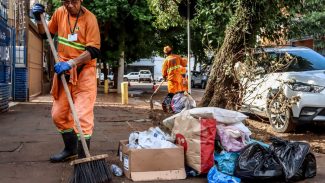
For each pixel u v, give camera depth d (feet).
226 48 24.16
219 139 15.65
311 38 54.85
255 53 22.97
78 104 15.96
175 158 15.07
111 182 14.19
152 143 15.42
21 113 34.78
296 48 30.19
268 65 22.63
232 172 14.88
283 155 15.11
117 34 70.08
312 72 26.50
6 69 35.53
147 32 74.13
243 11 24.04
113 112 37.11
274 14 25.34
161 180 14.85
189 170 15.49
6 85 35.65
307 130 27.35
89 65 16.30
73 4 15.96
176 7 38.45
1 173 15.53
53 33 17.37
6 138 22.35
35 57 54.80
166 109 34.86
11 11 48.24
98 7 65.05
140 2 68.39
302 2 27.04
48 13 66.23
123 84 47.14
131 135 16.35
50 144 20.77
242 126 16.17
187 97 31.99
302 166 15.34
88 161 13.61
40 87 61.31
